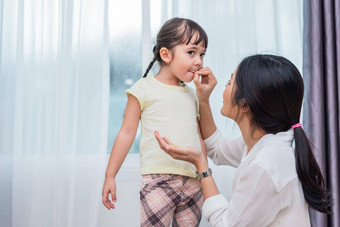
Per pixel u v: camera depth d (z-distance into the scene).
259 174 0.81
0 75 1.53
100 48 1.58
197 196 1.16
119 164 1.17
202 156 0.94
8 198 1.53
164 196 1.10
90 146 1.56
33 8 1.55
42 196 1.53
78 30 1.57
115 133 1.73
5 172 1.52
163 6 1.59
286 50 1.70
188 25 1.18
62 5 1.56
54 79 1.56
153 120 1.17
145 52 1.69
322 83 1.61
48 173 1.54
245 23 1.64
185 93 1.22
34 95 1.55
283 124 0.88
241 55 1.63
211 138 1.23
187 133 1.16
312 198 0.82
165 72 1.23
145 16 1.70
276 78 0.84
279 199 0.80
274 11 1.67
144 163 1.15
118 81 1.72
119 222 1.61
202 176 0.94
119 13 1.72
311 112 1.60
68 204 1.52
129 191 1.63
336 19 1.61
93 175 1.55
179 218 1.16
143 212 1.12
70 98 1.56
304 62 1.63
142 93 1.17
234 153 1.18
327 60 1.61
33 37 1.55
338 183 1.58
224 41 1.62
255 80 0.86
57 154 1.52
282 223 0.82
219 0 1.64
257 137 0.92
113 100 1.72
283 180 0.81
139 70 1.73
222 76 1.61
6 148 1.52
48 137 1.55
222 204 0.88
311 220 1.56
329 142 1.60
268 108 0.86
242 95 0.89
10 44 1.55
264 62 0.88
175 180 1.12
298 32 1.70
